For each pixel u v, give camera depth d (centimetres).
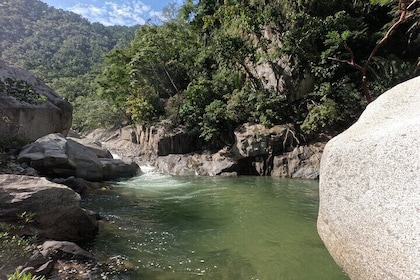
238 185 1302
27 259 431
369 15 1972
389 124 318
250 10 2012
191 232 668
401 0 1364
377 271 270
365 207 290
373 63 1786
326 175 358
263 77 2003
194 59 2527
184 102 2055
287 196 1066
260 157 1639
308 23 1744
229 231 677
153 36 2466
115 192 1057
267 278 461
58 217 557
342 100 1684
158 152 1906
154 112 2212
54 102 1352
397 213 257
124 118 2961
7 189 534
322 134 1631
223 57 2012
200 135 1841
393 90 402
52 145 1048
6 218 502
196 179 1477
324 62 1730
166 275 467
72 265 463
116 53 2734
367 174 295
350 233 309
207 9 2698
